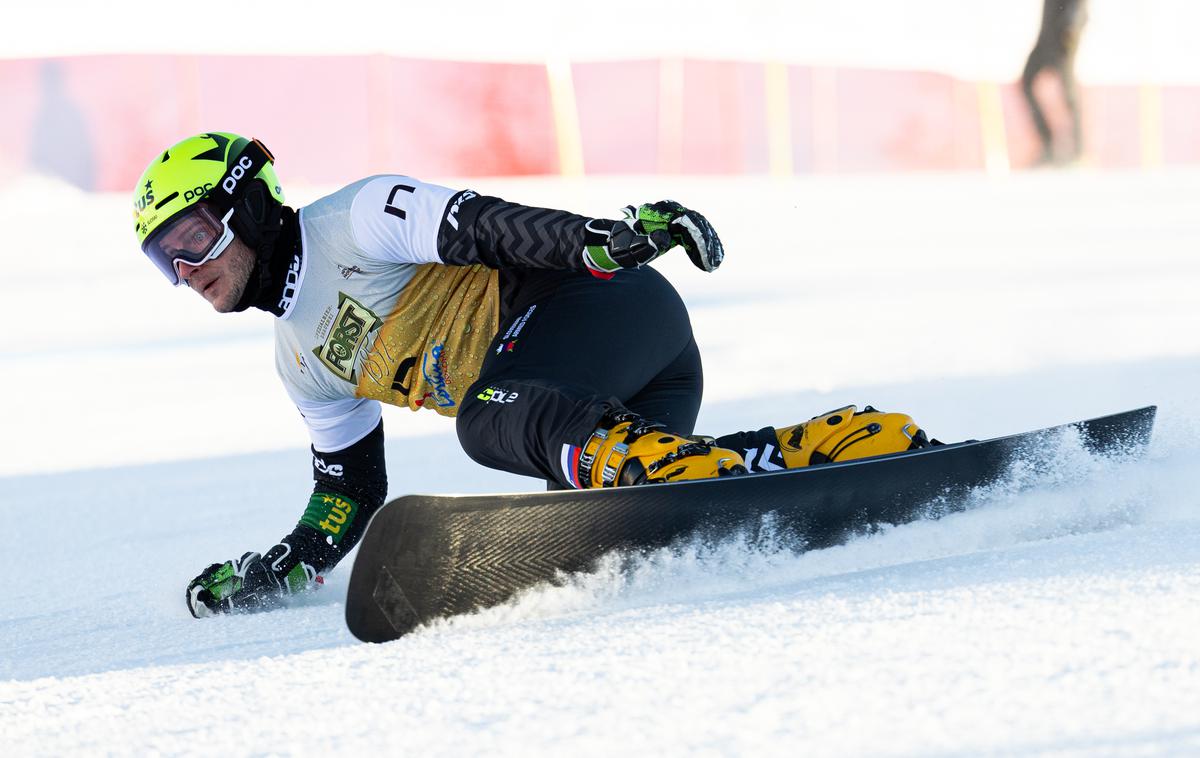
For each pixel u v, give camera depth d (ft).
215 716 16.49
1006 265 105.91
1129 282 90.07
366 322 28.09
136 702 17.78
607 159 267.59
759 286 100.68
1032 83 276.41
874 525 22.50
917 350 66.69
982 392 53.47
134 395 71.82
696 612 18.62
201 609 28.55
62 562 37.27
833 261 115.75
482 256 25.86
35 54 234.58
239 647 22.70
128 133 233.14
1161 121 299.99
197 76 234.58
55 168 230.48
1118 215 147.64
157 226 26.86
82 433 62.08
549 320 26.73
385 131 243.60
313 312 28.17
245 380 75.10
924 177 252.01
